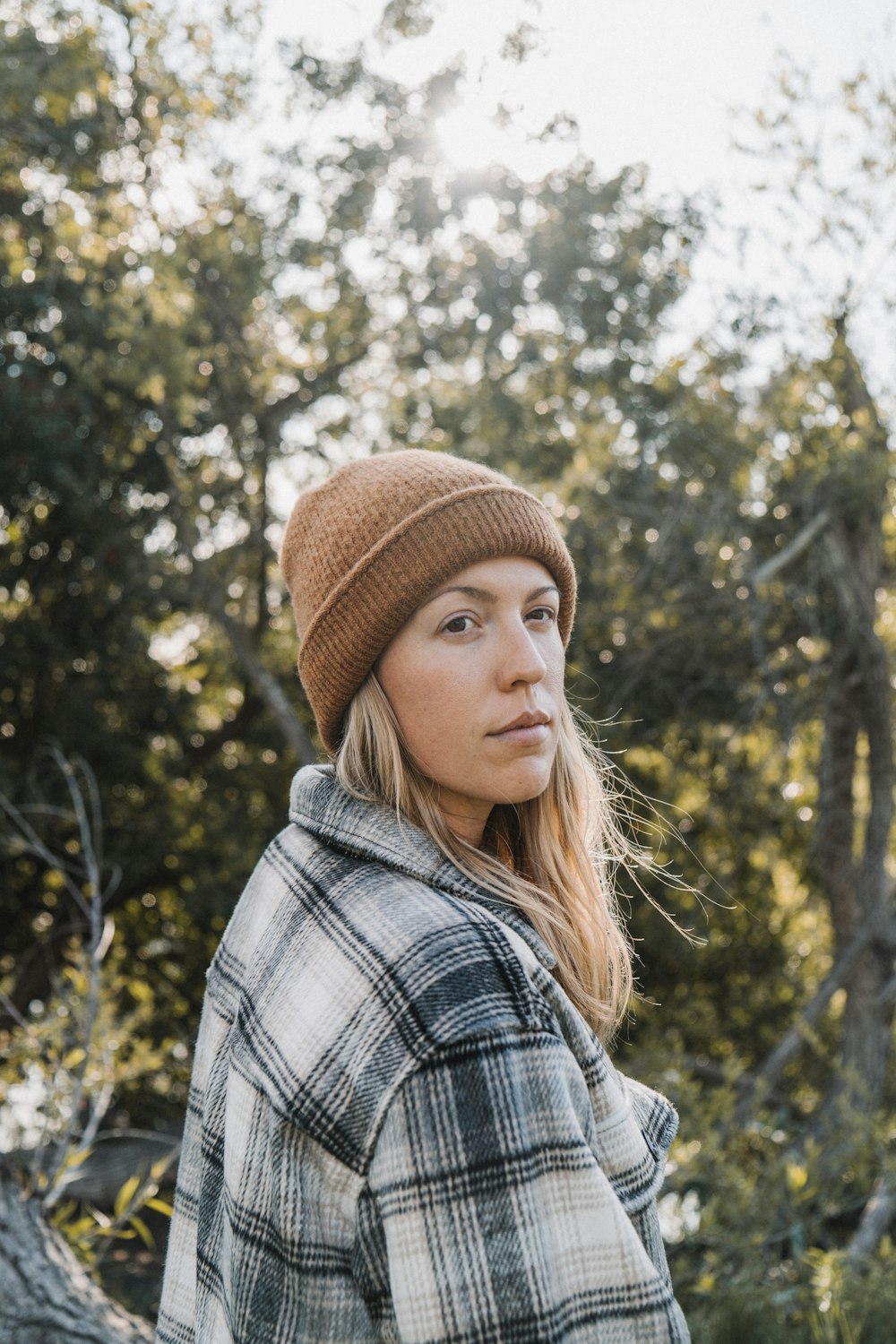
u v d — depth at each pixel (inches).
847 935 360.8
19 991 430.0
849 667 362.3
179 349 336.5
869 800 358.0
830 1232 249.0
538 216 414.0
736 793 383.9
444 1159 32.8
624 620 354.0
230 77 374.9
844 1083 317.7
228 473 450.9
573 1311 33.0
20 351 378.9
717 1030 425.4
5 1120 141.9
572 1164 33.9
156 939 440.5
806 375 341.1
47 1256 118.6
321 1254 34.3
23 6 379.2
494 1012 34.1
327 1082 34.6
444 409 407.8
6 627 421.7
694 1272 199.6
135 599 426.6
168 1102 326.3
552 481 370.6
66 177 371.2
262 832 453.4
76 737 414.9
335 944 37.3
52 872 432.5
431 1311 32.0
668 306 399.5
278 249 419.5
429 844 41.1
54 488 394.3
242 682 472.4
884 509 350.9
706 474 351.6
